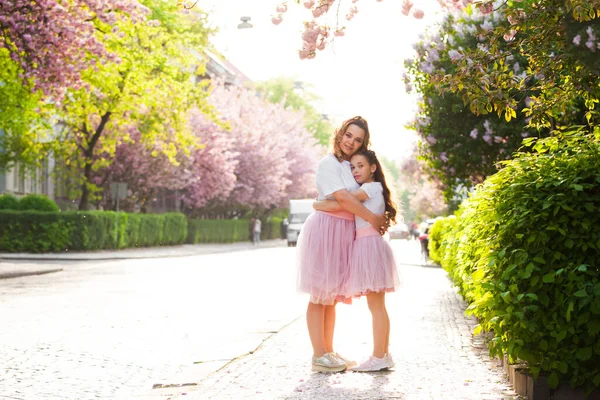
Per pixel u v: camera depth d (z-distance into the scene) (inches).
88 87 834.2
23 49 763.4
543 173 262.8
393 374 287.0
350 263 294.0
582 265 232.7
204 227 2188.7
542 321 237.8
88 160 1518.2
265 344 376.5
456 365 305.7
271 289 722.2
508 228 254.8
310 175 3034.0
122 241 1568.7
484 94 278.5
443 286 751.1
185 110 1441.9
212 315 507.8
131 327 446.9
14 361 335.9
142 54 1270.9
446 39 781.3
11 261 1203.9
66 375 305.7
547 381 236.8
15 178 1678.2
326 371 293.3
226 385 273.1
